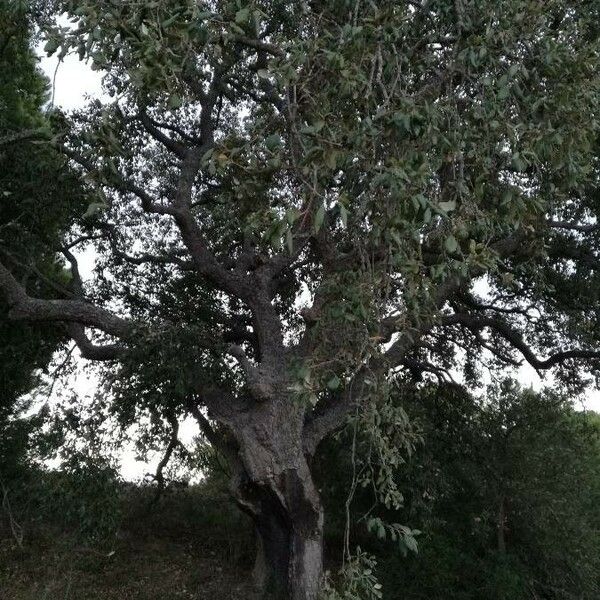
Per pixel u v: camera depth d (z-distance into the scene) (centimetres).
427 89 503
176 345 949
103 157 452
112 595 1136
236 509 1591
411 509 1064
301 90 468
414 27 555
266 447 931
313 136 418
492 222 482
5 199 1165
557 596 1152
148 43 416
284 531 1042
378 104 481
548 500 1193
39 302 1054
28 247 1217
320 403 1040
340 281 478
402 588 1088
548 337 1386
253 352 1351
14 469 1028
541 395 1310
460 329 1439
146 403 955
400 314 444
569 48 562
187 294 1341
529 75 520
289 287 1301
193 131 1306
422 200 374
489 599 1091
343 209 362
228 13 467
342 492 1180
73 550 1020
